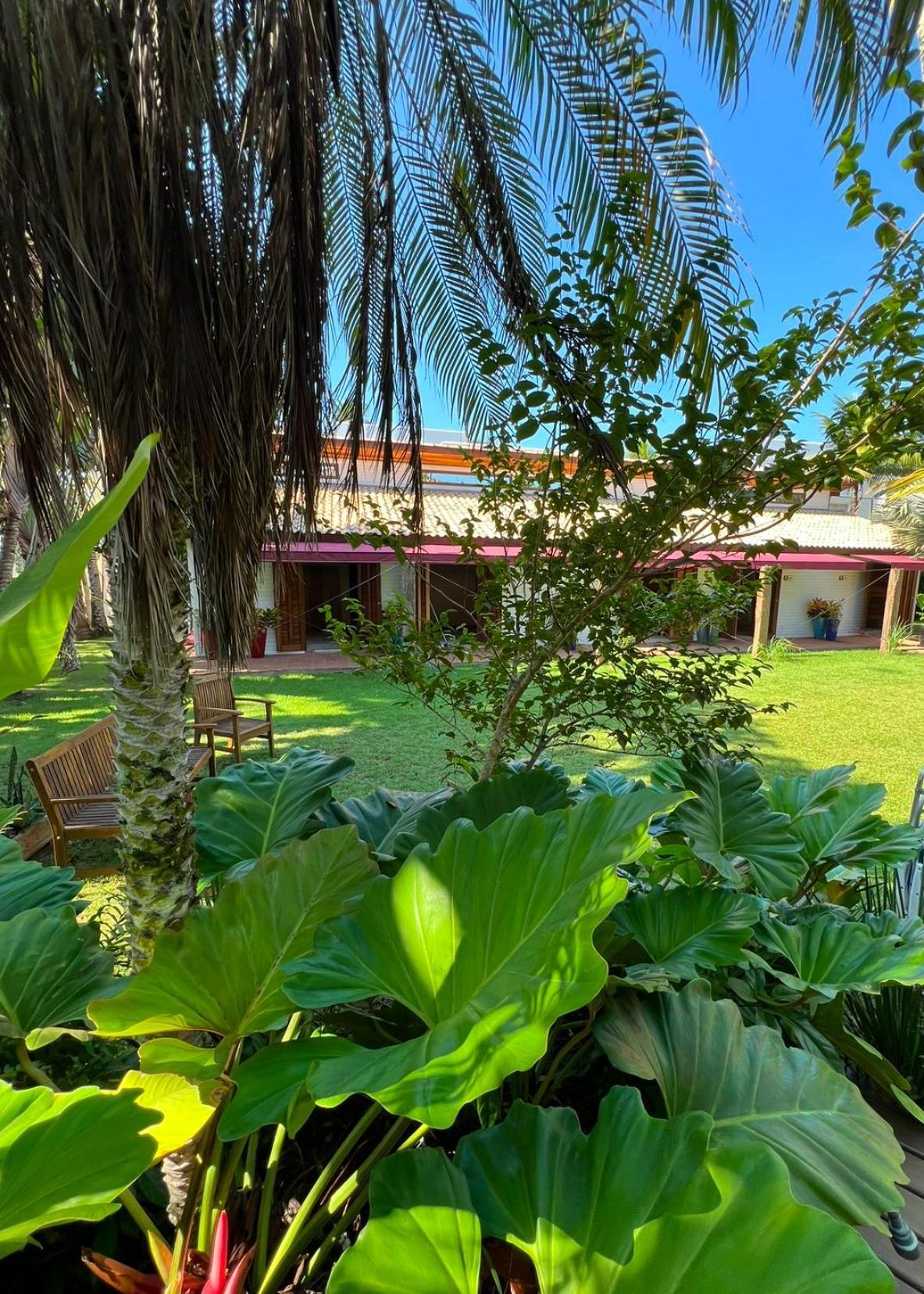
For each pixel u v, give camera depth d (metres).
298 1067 1.18
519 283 2.63
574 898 1.13
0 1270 1.50
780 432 2.28
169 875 2.06
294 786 2.43
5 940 1.74
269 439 1.55
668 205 2.32
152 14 1.21
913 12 1.58
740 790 2.69
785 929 2.18
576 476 2.64
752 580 2.81
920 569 16.14
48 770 3.98
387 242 1.97
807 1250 0.79
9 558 8.30
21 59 1.18
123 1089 1.12
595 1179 1.01
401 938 1.31
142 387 1.30
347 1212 1.42
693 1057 1.47
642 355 2.23
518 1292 1.32
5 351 1.26
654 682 2.72
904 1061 2.24
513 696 2.92
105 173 1.22
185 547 1.91
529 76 2.21
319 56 1.48
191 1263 1.44
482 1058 0.89
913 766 7.34
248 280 1.40
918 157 1.81
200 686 6.34
